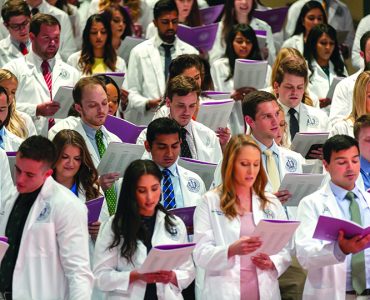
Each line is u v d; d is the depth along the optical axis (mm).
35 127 20344
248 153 14516
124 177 14375
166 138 16250
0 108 16906
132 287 14148
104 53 23281
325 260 14320
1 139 17797
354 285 14961
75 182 16125
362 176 16484
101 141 17641
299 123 19922
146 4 28062
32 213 13477
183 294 16234
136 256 14320
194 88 17797
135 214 14281
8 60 22703
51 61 21688
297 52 20406
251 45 23797
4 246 12773
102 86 17609
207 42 24828
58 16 25859
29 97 21219
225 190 14688
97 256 14398
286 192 16188
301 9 26469
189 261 14625
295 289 17078
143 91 23750
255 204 14766
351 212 14969
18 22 22531
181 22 26547
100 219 16484
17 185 13469
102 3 27031
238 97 21312
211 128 19062
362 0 31031
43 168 13438
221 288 14469
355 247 13984
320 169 18391
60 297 13477
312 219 14891
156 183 14336
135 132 18438
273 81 20453
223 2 28672
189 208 15516
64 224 13383
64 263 13406
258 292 14539
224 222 14625
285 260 14805
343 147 14898
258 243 13969
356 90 18562
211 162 18016
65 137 15828
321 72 24250
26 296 13375
